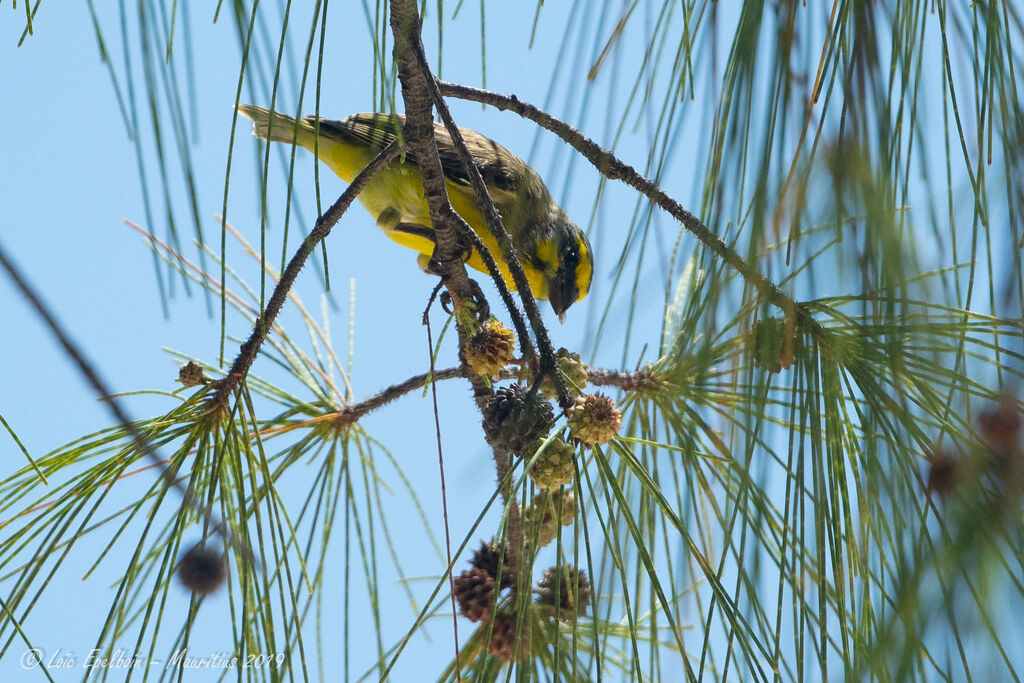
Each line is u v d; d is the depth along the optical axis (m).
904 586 2.04
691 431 4.72
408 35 3.74
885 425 3.22
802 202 2.11
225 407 4.47
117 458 4.32
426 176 4.43
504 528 3.45
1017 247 2.04
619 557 3.64
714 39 2.25
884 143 2.13
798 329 3.49
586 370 4.38
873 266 2.09
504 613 4.65
